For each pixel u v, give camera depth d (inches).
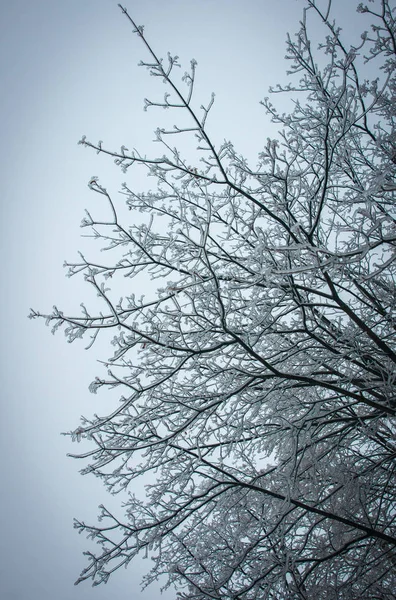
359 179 180.9
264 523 166.6
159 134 159.9
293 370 189.6
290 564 152.7
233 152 168.9
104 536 155.3
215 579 165.2
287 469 188.5
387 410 148.5
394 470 170.1
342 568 173.0
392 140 144.9
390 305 163.0
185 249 187.0
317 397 173.2
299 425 163.5
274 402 169.3
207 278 152.5
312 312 163.8
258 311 172.6
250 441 184.4
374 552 169.6
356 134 182.5
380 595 162.2
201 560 168.6
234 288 159.3
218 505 169.5
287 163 159.5
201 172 168.2
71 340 156.5
